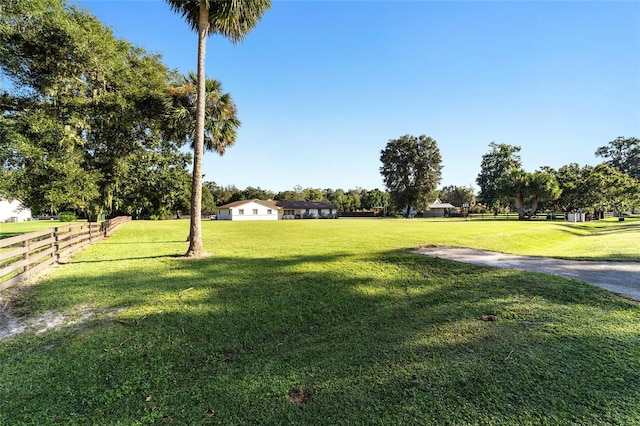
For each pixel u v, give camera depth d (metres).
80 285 6.32
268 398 2.85
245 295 5.70
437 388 2.83
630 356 3.21
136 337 4.09
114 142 14.62
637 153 57.66
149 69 14.15
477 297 5.29
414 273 7.03
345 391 2.88
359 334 4.15
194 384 3.13
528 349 3.43
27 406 2.80
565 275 6.31
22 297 5.57
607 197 35.03
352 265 7.82
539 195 36.88
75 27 10.27
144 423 2.57
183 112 14.54
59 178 11.10
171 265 8.23
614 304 4.66
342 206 76.00
